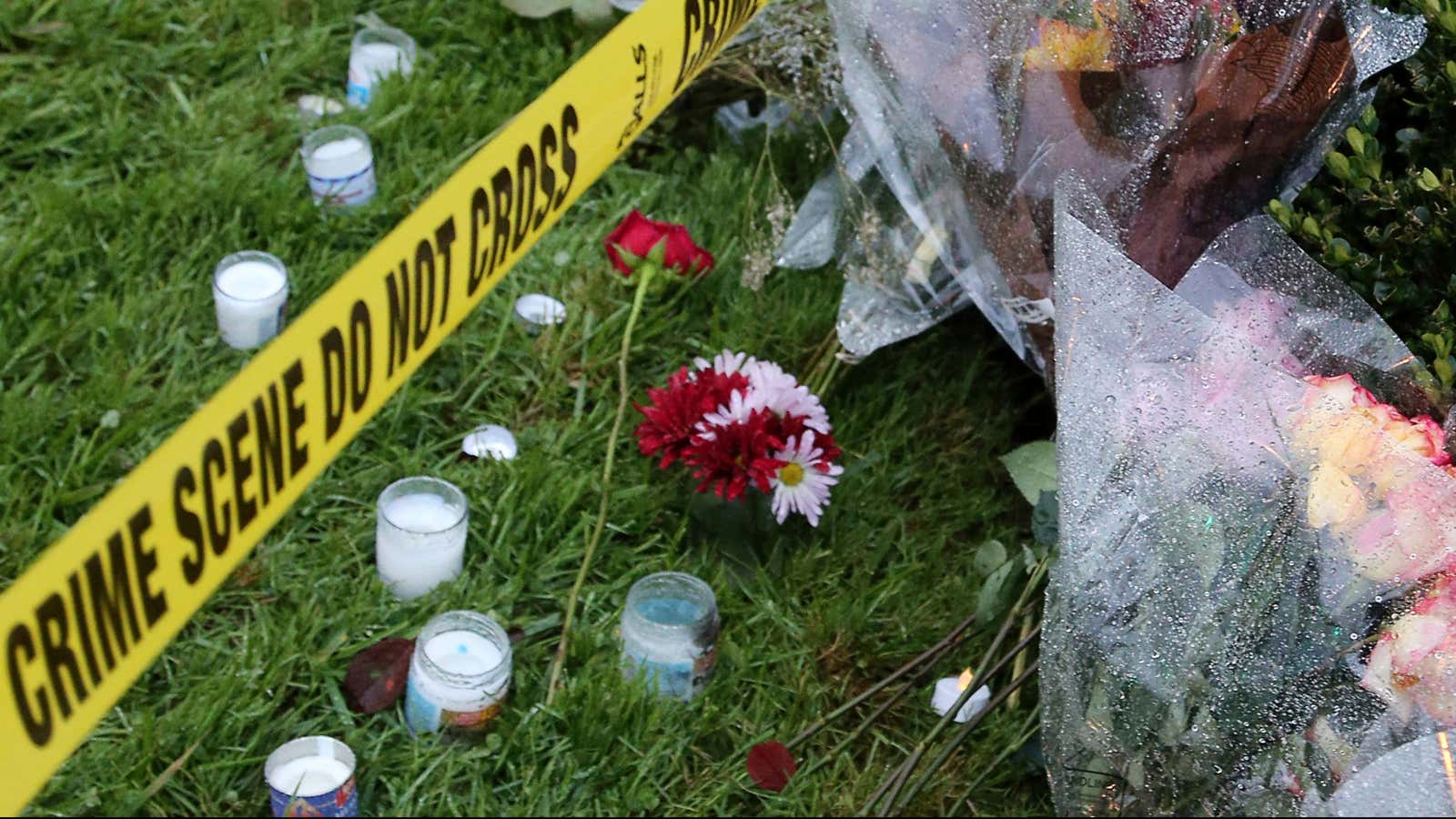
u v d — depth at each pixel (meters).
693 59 2.03
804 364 2.68
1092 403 1.64
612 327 2.65
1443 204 1.90
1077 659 1.63
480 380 2.58
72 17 3.03
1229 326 1.69
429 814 1.92
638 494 2.37
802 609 2.28
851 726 2.16
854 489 2.46
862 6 2.25
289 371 1.20
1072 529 1.60
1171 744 1.59
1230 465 1.58
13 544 2.10
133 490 1.04
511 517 2.29
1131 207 2.06
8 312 2.43
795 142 3.05
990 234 2.24
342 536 2.22
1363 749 1.45
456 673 1.95
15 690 0.97
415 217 1.36
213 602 2.11
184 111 2.96
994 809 2.08
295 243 2.73
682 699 2.10
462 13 3.34
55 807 1.81
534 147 1.59
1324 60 2.05
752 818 2.03
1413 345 1.91
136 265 2.60
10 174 2.75
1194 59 2.07
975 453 2.61
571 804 1.97
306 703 2.00
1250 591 1.55
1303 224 1.97
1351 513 1.54
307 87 3.13
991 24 2.19
